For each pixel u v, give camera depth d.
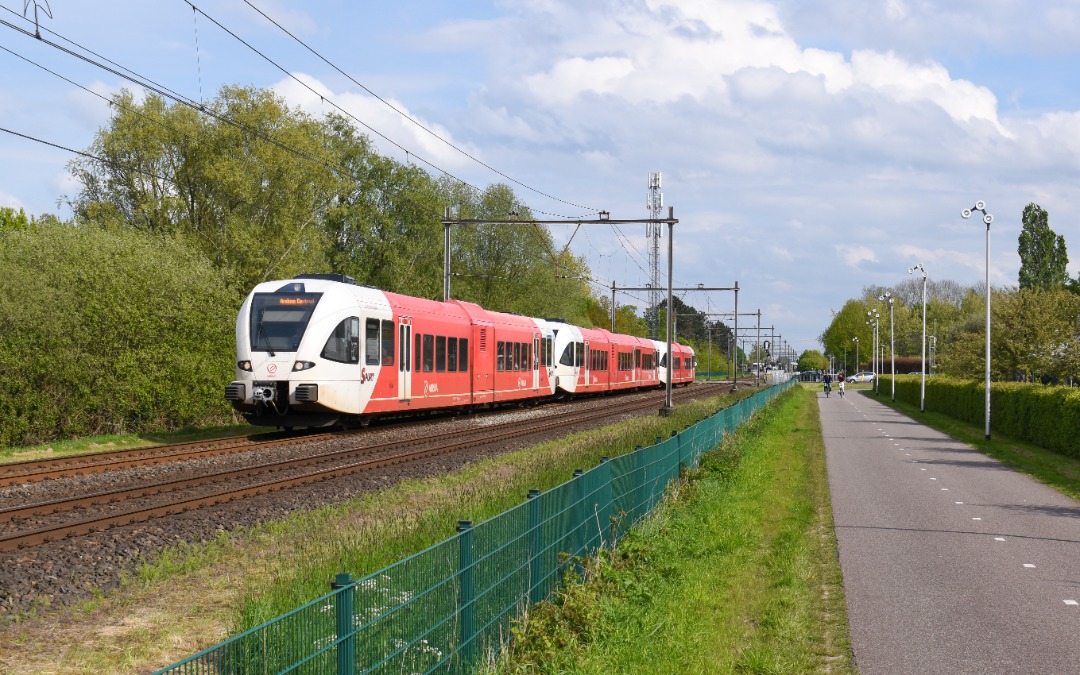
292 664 4.43
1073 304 49.88
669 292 35.47
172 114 41.06
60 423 25.39
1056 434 25.78
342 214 49.00
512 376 38.47
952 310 130.62
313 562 9.74
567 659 6.98
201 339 29.00
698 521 13.19
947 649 7.98
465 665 6.19
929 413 48.28
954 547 12.29
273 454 20.25
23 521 12.27
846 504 16.03
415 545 10.31
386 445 21.92
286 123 42.84
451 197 71.00
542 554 7.87
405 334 28.45
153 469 17.69
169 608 8.66
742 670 7.46
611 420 33.44
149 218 41.22
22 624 8.05
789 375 113.19
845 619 8.88
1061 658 7.75
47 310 24.52
